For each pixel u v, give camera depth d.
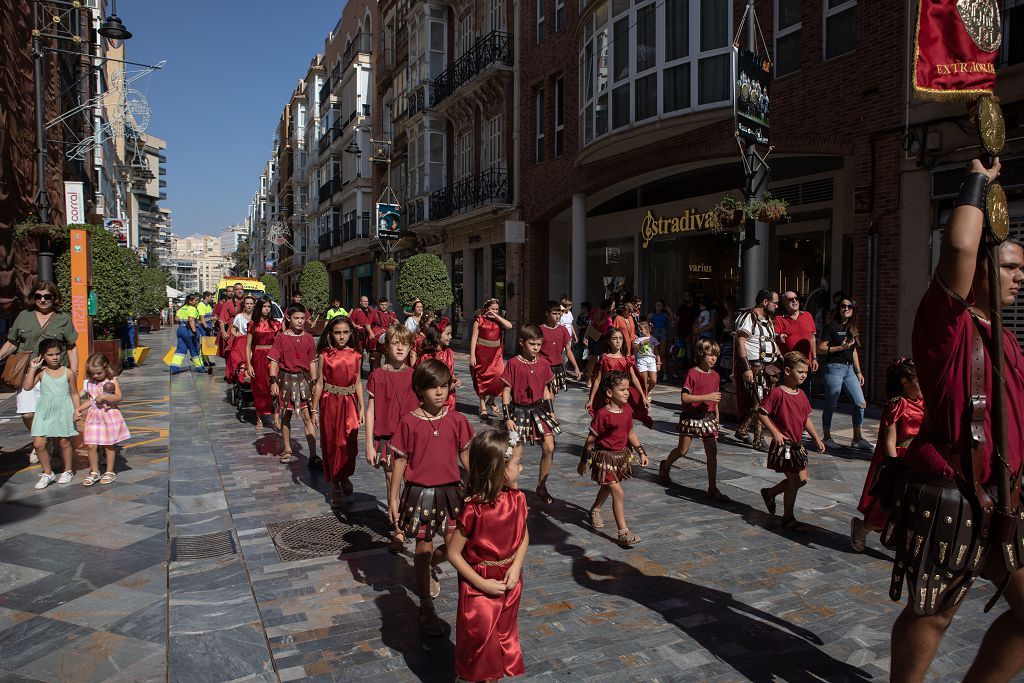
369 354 13.22
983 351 2.27
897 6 9.91
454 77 24.52
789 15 11.95
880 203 10.27
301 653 3.29
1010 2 8.77
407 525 3.59
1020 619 2.31
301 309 7.07
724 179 15.64
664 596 3.95
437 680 3.05
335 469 5.57
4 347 6.91
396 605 3.85
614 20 14.55
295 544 4.82
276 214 72.75
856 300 10.62
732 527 5.18
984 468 2.26
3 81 13.30
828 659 3.25
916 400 4.30
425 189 26.22
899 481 2.49
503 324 9.46
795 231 14.31
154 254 62.66
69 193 14.42
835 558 4.54
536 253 20.31
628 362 6.25
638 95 13.96
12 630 3.50
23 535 4.90
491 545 2.80
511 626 2.85
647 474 6.80
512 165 21.19
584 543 4.83
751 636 3.48
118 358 14.95
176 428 9.13
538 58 19.56
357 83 36.91
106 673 3.09
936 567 2.30
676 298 17.27
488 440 2.80
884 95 10.13
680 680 3.06
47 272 12.03
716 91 12.67
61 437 6.19
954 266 2.25
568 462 7.45
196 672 3.11
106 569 4.30
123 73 14.54
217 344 15.30
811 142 11.35
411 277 21.11
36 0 12.41
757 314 8.01
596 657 3.25
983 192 2.28
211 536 4.98
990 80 2.95
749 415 7.91
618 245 19.41
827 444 7.88
